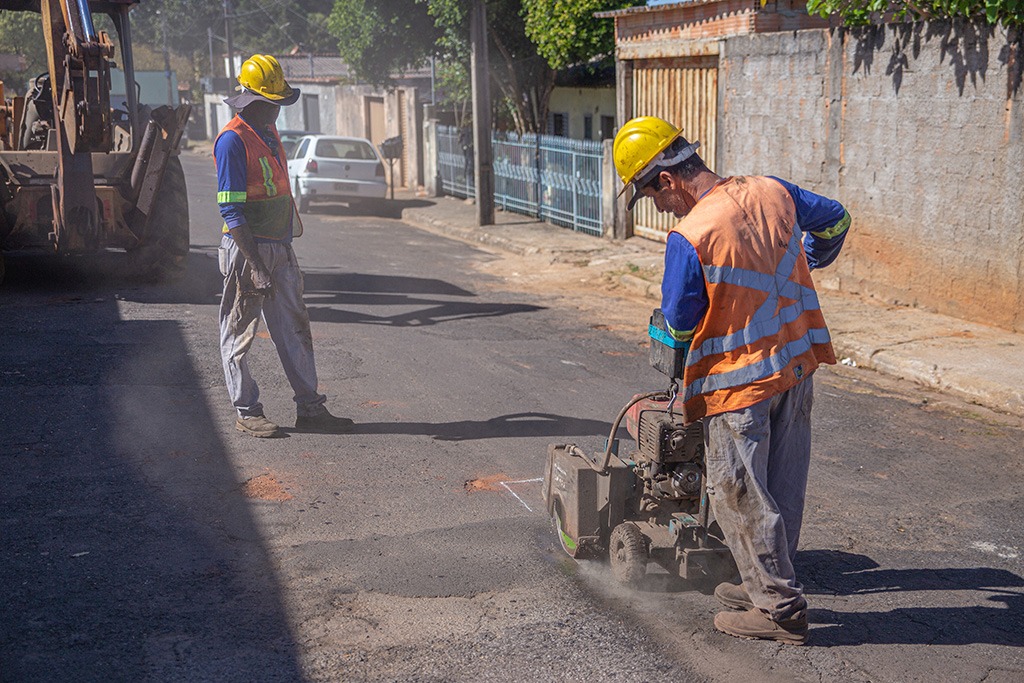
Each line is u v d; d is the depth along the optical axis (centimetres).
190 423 622
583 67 1964
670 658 362
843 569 440
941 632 385
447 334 909
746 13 1213
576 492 424
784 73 1117
